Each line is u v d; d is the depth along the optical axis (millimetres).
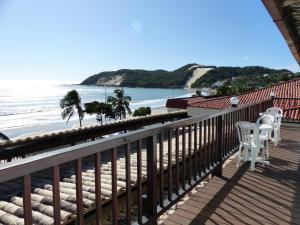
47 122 56344
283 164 5148
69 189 4141
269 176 4484
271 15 3416
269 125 5348
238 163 5004
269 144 6734
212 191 3855
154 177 2637
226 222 2996
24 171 1391
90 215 3453
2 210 3619
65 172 5094
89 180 4527
